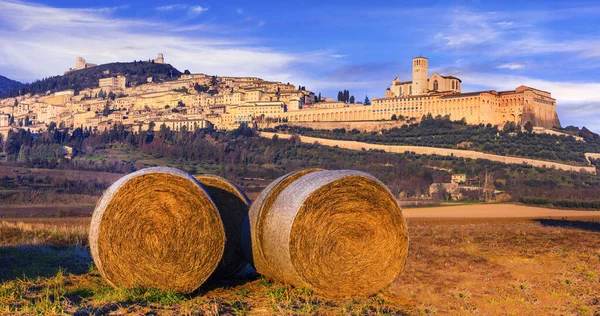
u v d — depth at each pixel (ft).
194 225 42.29
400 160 424.46
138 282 41.16
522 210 234.99
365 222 42.60
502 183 365.61
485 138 500.33
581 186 358.84
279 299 39.68
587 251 79.30
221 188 50.80
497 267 63.72
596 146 505.25
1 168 326.65
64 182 275.39
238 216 50.72
